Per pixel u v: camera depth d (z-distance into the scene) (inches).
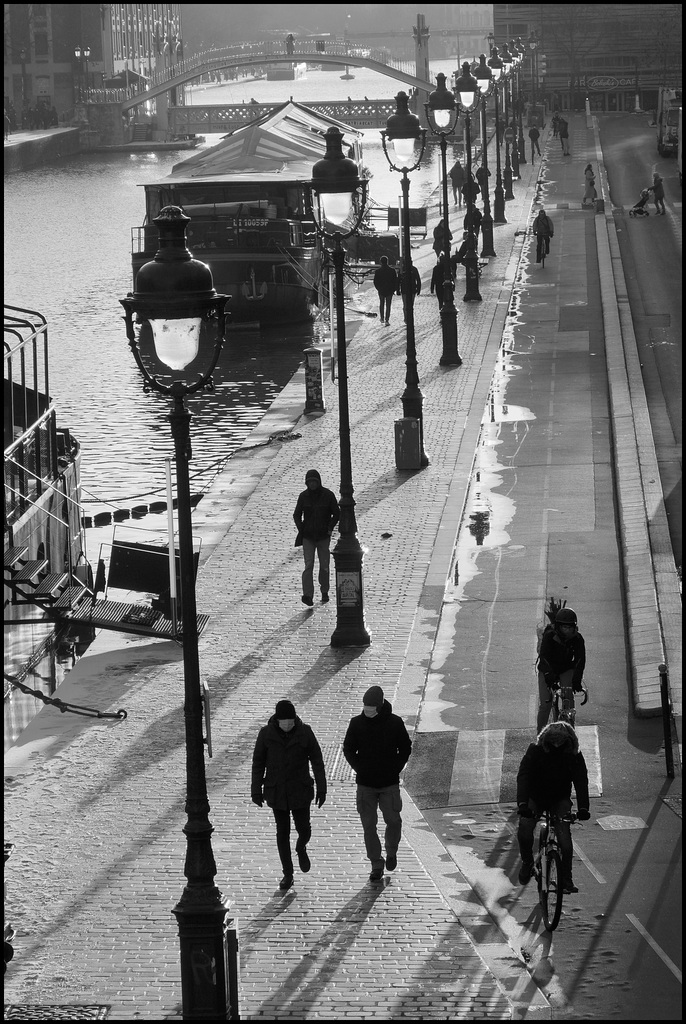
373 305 4891.7
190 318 986.7
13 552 2028.8
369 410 3221.0
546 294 4685.0
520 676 1721.2
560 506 2440.9
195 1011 1003.9
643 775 1427.2
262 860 1285.7
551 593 2012.8
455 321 3617.1
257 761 1219.9
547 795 1156.5
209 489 2655.0
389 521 2358.5
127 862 1283.2
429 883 1231.5
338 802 1411.2
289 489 2615.7
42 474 2337.6
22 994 1066.7
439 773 1464.1
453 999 1043.9
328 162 1815.9
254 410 3939.5
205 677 1748.3
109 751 1537.9
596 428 2984.7
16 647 1930.4
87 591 2057.1
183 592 1021.8
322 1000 1046.4
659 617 1831.9
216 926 1000.2
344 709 1631.4
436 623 1913.1
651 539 2166.6
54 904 1208.2
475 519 2385.6
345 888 1227.2
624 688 1656.0
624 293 4569.4
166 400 4079.7
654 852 1261.1
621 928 1136.2
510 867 1261.1
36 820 1370.6
